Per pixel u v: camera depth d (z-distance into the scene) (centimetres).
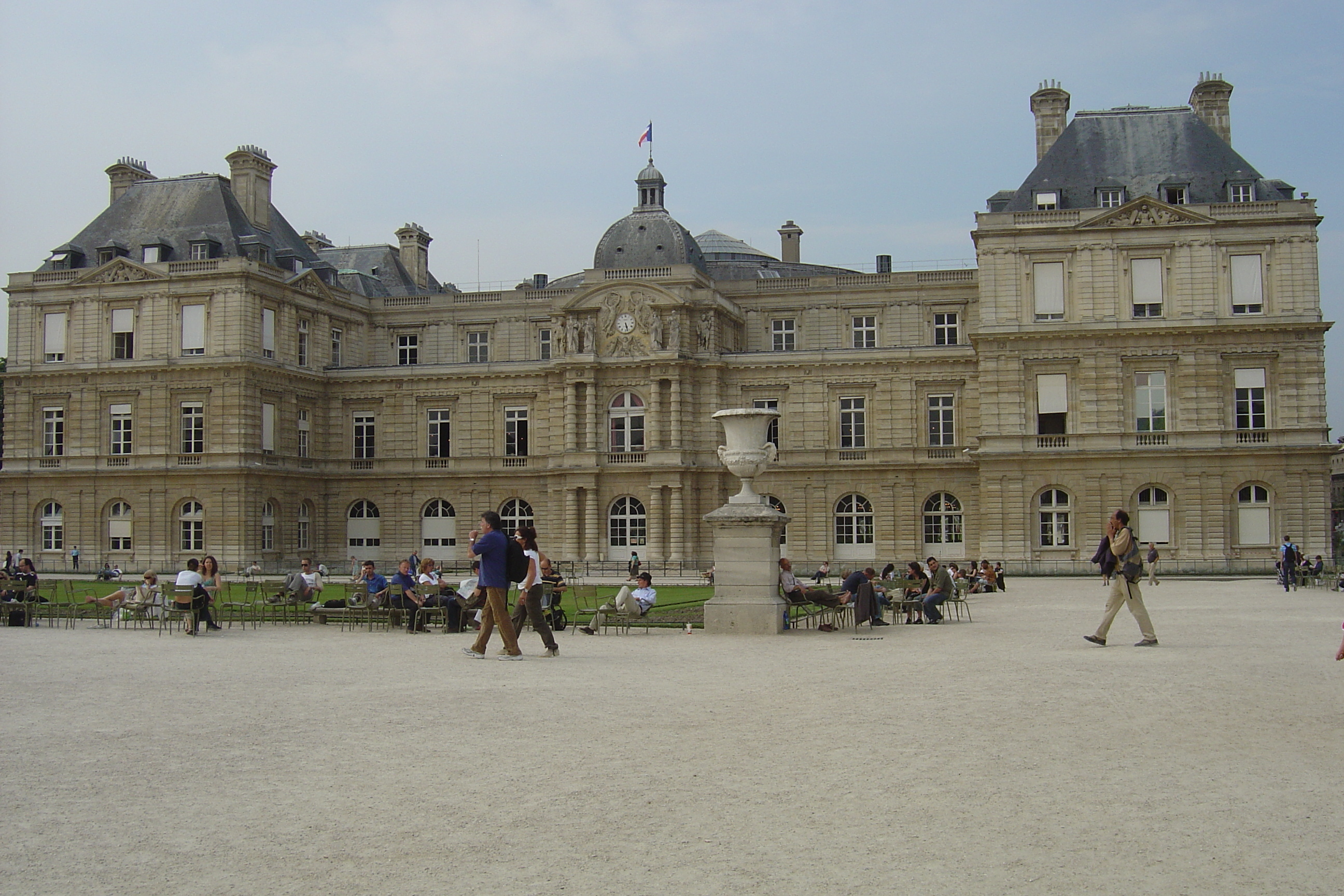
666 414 7906
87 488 8012
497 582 2814
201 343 7831
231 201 8356
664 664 2703
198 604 3581
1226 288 6881
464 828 1349
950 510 7769
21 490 8138
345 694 2247
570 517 7969
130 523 7956
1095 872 1195
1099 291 6981
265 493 7906
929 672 2516
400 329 9281
